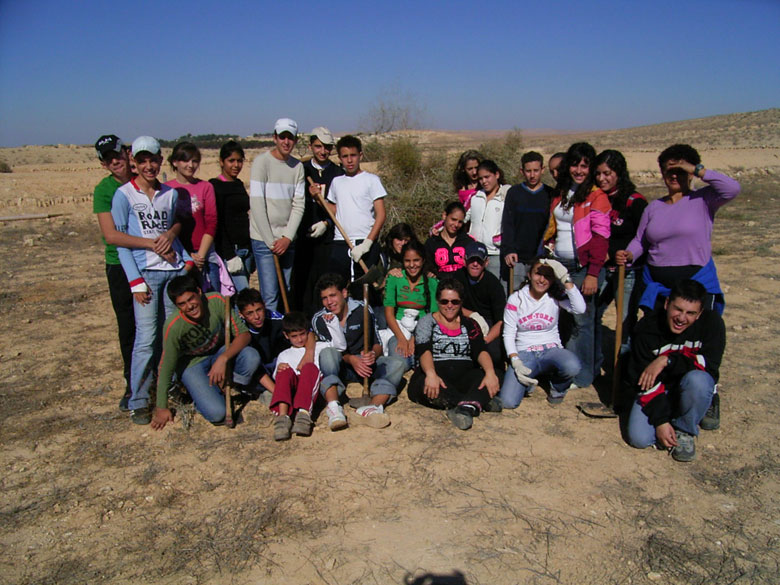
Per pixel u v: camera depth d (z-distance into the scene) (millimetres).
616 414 4695
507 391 4812
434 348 4793
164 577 2988
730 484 3742
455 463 4012
